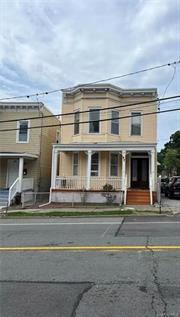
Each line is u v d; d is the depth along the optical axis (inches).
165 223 540.7
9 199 906.7
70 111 1090.1
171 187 1109.7
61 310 189.5
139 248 341.1
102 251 330.3
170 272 258.7
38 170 1088.8
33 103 1088.8
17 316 181.9
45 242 383.2
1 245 368.5
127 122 1063.0
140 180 1051.3
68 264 285.6
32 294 214.8
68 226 514.9
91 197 943.0
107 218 631.8
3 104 1102.4
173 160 2906.0
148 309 189.6
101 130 1032.8
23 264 287.9
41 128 1106.1
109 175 1032.2
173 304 196.2
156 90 1048.2
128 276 249.9
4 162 1105.4
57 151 992.9
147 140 1050.1
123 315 182.2
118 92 1056.2
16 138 1110.4
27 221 603.8
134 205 896.9
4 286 231.0
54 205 906.1
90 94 1044.5
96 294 213.6
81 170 1043.3
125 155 970.1
